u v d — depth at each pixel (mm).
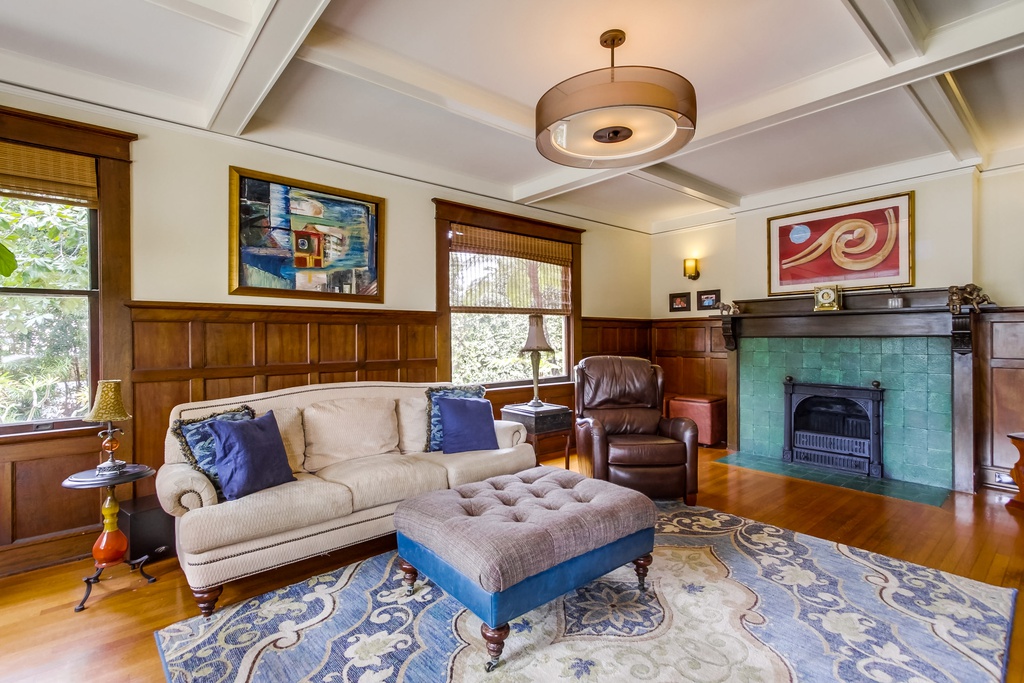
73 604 2279
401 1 2152
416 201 4188
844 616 2135
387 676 1773
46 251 2727
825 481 4262
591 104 2014
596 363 4277
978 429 4035
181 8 2035
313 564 2719
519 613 1846
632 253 6270
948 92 2908
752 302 5219
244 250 3299
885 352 4363
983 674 1759
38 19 2236
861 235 4504
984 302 3869
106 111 2811
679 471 3607
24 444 2615
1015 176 3918
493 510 2189
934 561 2674
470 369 4633
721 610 2189
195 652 1914
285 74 2719
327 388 3342
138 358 2912
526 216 5012
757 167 4344
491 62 2670
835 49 2551
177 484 2221
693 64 2688
